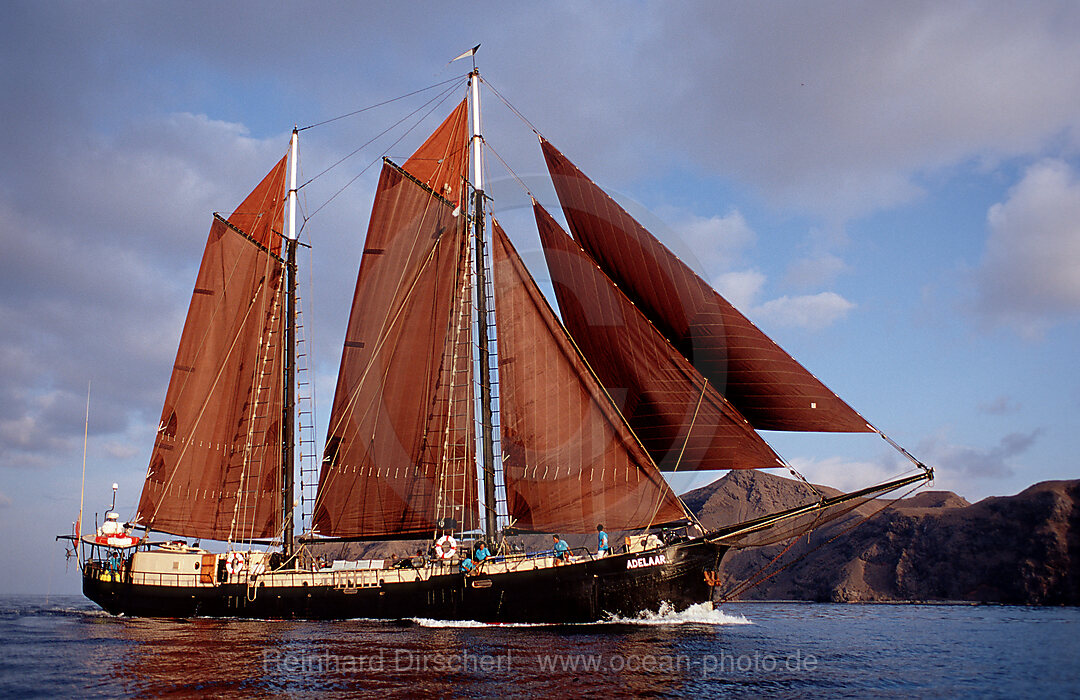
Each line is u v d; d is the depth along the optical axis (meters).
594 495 37.38
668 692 22.09
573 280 38.72
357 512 42.94
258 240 48.19
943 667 27.73
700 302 35.59
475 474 41.19
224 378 46.78
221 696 21.41
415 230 44.50
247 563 41.47
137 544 43.44
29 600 114.12
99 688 22.53
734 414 35.53
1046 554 83.62
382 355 43.75
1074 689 23.66
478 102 44.22
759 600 96.38
